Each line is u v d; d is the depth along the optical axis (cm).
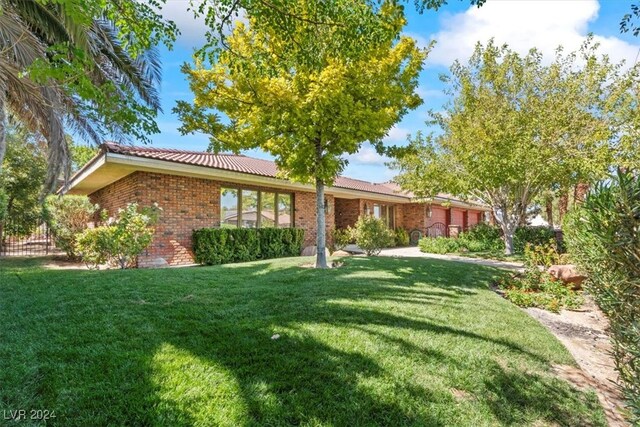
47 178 794
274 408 237
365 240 1259
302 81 719
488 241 1593
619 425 262
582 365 372
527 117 1183
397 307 471
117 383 253
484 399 274
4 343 315
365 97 780
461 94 1341
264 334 351
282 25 408
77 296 478
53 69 316
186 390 248
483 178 1213
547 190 1410
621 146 1071
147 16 398
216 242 1115
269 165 1620
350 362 304
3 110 629
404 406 252
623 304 226
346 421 232
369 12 393
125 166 938
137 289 527
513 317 488
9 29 570
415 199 1667
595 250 287
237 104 783
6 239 1556
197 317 399
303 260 1050
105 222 988
